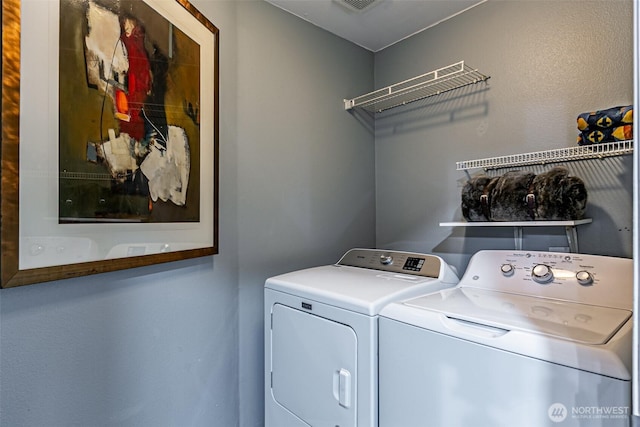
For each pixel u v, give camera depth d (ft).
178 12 3.97
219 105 4.80
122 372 3.43
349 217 7.14
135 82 3.39
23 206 2.46
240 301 5.24
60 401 2.87
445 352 3.13
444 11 6.14
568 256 4.11
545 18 5.16
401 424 3.45
